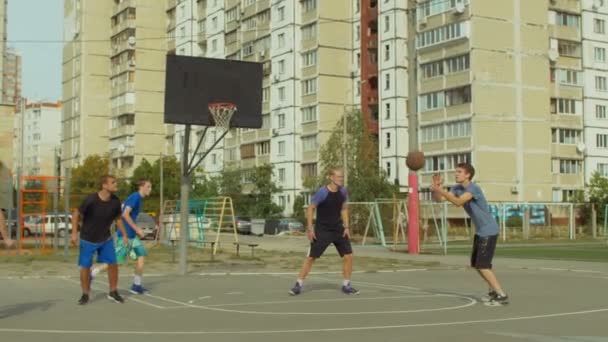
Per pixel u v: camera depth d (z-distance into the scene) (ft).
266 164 231.09
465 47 192.03
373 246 115.24
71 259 78.84
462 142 192.85
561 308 38.58
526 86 198.49
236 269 66.74
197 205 106.42
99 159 263.49
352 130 190.19
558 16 207.92
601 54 215.51
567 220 182.91
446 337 29.35
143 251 46.50
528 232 164.66
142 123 295.69
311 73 232.12
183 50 288.51
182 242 61.26
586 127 211.41
